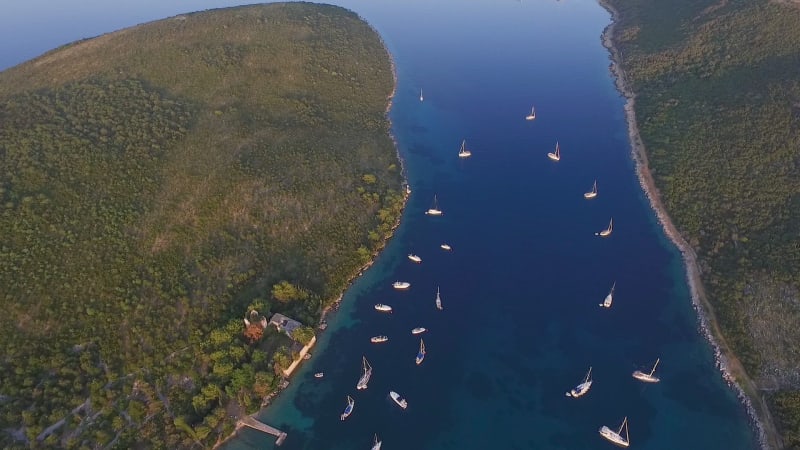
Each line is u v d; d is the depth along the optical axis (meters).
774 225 164.38
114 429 122.06
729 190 181.00
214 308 146.25
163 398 128.88
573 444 126.50
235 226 170.12
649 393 136.00
